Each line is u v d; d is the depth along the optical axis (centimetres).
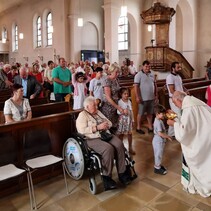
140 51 1388
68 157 324
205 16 1313
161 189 302
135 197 286
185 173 297
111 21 1152
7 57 2042
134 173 326
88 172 325
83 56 1433
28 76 483
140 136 505
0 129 284
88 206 270
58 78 540
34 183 319
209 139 270
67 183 320
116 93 386
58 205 273
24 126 304
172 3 1113
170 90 457
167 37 1106
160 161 344
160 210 261
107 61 1128
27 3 1709
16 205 274
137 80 500
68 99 551
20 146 302
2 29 2059
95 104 325
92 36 1555
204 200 277
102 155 295
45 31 1603
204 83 740
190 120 270
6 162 289
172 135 471
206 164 276
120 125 389
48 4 1507
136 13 1341
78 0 1383
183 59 1078
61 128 343
